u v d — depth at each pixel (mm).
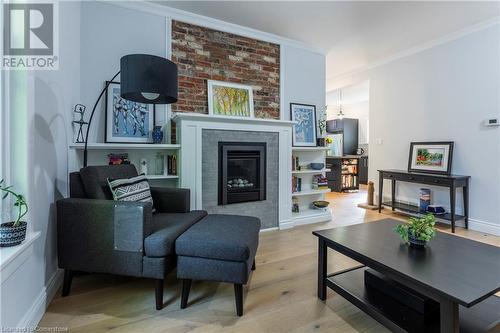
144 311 1649
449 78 3650
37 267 1556
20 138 1416
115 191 1934
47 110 1792
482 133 3326
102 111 2781
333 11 3047
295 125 3928
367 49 4129
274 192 3395
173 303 1740
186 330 1485
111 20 2799
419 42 3867
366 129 7926
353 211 4465
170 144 2863
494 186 3230
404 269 1314
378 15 3123
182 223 1925
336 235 1806
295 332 1479
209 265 1616
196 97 3219
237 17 3199
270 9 3020
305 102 4027
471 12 3043
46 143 1759
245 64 3533
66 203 1727
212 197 2992
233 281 1592
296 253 2613
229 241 1608
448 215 3527
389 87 4457
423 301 1400
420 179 3689
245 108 3496
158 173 3002
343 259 2453
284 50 3814
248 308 1695
